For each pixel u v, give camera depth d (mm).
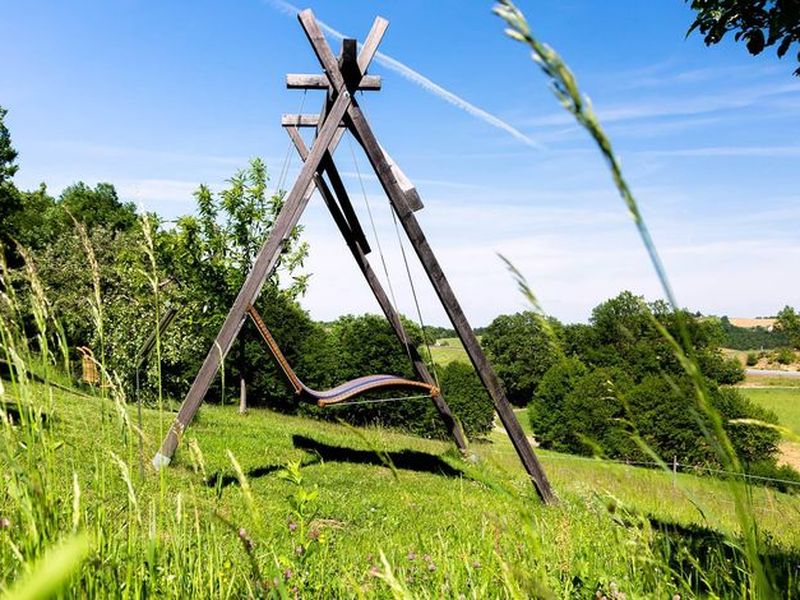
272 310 32562
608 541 2926
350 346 35375
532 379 50938
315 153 10203
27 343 1334
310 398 11039
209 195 20344
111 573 1392
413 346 13016
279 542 2852
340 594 2461
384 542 4297
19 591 292
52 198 53906
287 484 9922
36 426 1270
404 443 16531
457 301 10758
